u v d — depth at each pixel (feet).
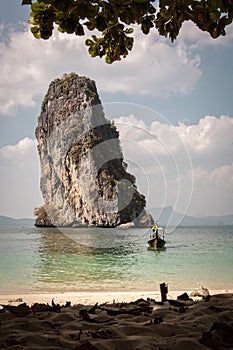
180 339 6.96
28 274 41.29
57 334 7.59
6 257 63.16
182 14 6.92
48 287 31.81
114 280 36.24
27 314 9.47
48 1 5.86
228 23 6.75
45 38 6.70
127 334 7.58
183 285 32.58
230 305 11.13
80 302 21.20
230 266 48.93
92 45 8.25
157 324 8.12
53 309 10.70
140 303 11.62
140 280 36.22
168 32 7.29
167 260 57.21
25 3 6.37
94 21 6.56
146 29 7.22
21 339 7.03
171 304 11.32
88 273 42.11
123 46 8.20
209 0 6.37
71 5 6.04
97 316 9.53
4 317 9.30
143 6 6.70
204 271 43.42
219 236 164.25
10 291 29.43
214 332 7.32
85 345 6.08
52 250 75.31
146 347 6.52
